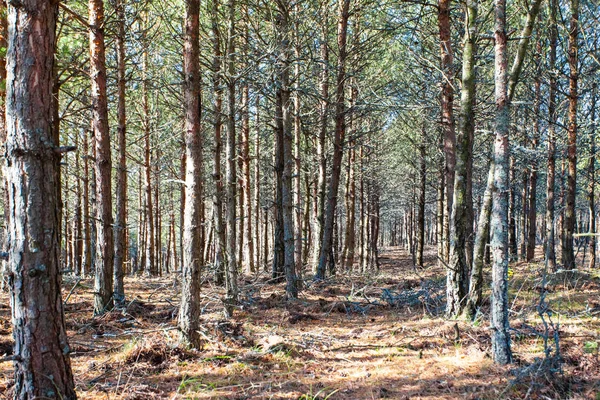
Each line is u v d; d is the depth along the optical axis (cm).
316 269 1229
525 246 1822
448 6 761
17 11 309
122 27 795
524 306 736
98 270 725
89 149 1556
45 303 318
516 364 459
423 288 910
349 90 1366
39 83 313
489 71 1078
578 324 616
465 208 663
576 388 394
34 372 314
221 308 770
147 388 410
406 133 1541
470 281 646
